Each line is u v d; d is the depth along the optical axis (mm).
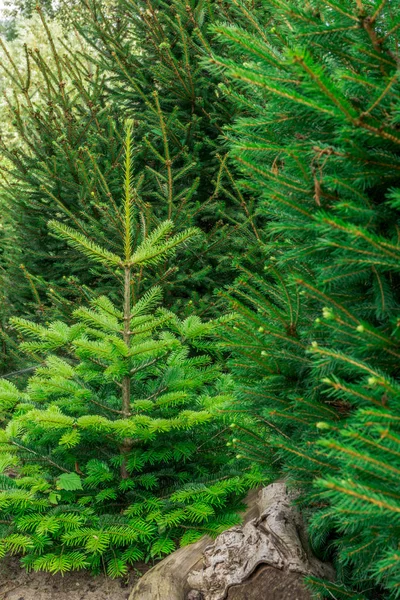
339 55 1814
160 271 4234
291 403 2197
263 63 1941
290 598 2139
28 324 2969
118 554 2895
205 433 3299
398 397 1507
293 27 2051
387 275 1866
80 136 4965
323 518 1773
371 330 1647
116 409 3117
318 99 1638
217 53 4625
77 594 2764
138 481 3066
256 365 2363
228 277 4711
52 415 2666
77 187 4746
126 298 2938
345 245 1566
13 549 2740
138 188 4312
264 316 2357
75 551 2822
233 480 2912
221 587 2346
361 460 1462
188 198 4207
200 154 4945
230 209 4750
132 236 4090
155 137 4754
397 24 1610
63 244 5008
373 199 1853
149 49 5055
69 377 3072
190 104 4895
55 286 4578
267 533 2387
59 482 2848
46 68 4953
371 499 1347
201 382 3123
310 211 1787
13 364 5191
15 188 5090
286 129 1922
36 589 2812
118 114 5434
